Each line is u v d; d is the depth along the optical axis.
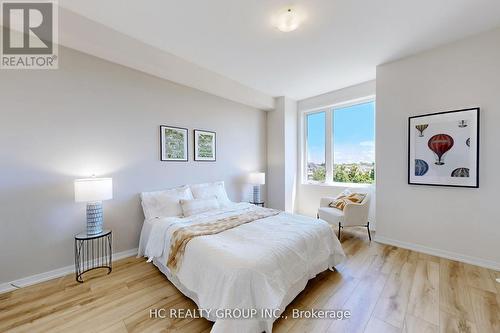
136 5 1.96
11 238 2.04
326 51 2.77
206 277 1.60
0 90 1.99
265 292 1.44
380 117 3.15
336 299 1.87
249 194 4.49
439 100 2.66
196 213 2.89
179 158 3.33
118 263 2.57
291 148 4.71
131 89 2.81
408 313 1.68
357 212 3.29
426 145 2.75
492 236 2.36
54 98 2.25
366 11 2.03
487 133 2.37
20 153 2.08
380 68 3.14
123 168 2.75
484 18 2.14
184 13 2.07
